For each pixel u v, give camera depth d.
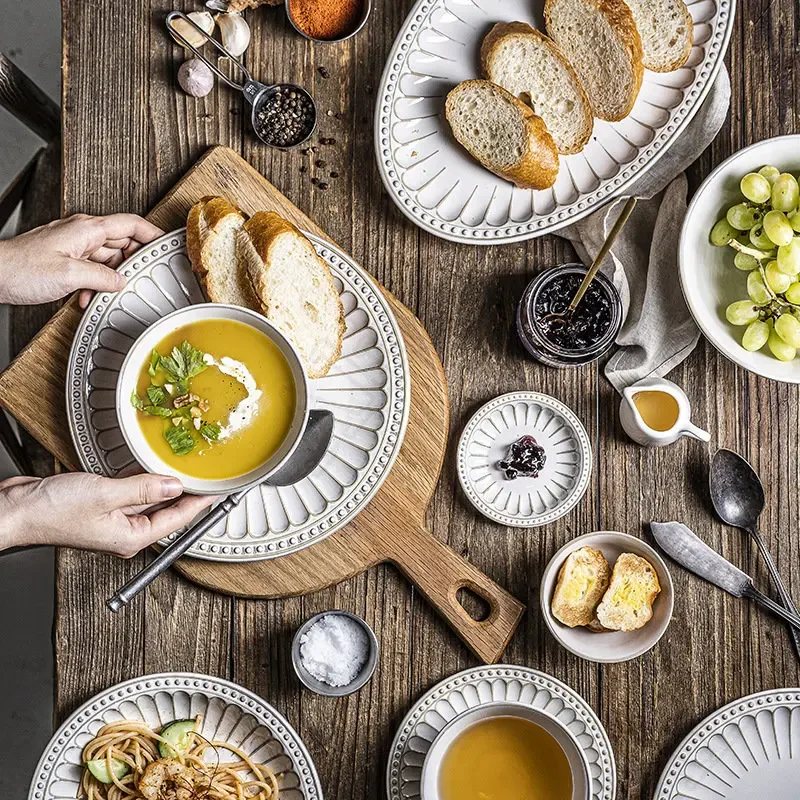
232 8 1.62
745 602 1.62
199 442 1.45
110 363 1.54
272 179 1.65
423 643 1.60
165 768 1.52
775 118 1.68
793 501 1.65
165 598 1.58
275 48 1.65
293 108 1.62
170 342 1.45
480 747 1.54
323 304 1.55
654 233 1.66
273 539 1.54
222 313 1.45
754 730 1.60
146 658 1.57
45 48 2.37
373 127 1.66
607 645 1.54
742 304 1.53
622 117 1.60
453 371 1.65
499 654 1.56
